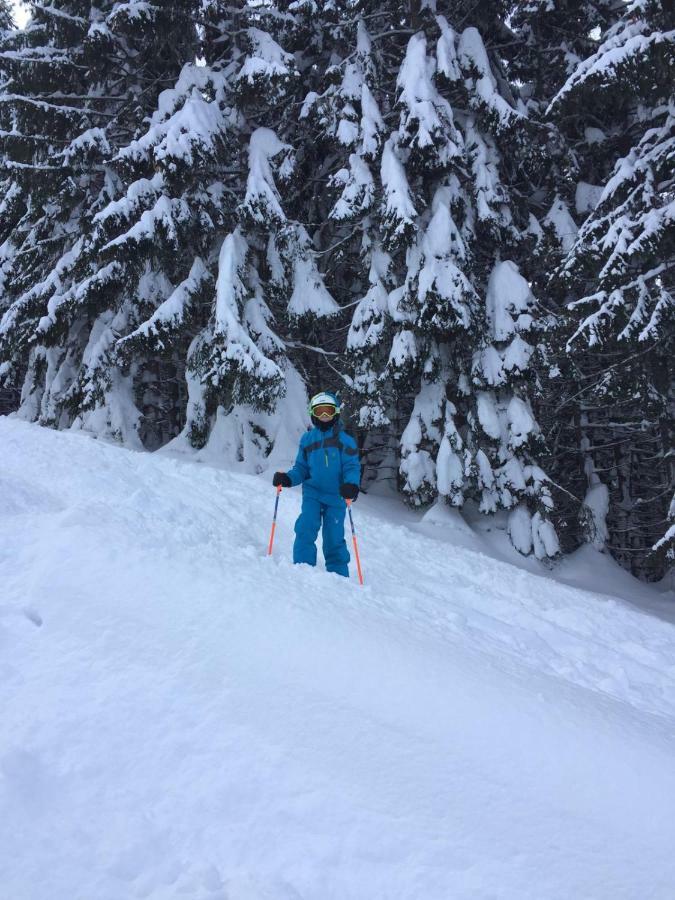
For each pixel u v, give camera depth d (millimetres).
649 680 4148
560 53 13070
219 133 10852
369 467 13711
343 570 5031
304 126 12281
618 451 14438
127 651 2705
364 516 9047
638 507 15156
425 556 7266
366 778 2051
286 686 2492
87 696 2420
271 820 1899
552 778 2113
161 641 2781
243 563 3855
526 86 14195
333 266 12250
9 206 14477
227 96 11648
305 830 1864
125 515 4492
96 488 6191
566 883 1716
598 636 5258
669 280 9773
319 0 12188
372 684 2523
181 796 1984
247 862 1766
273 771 2068
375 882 1707
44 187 12094
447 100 11742
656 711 3320
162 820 1896
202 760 2119
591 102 11281
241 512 6984
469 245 11422
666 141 9117
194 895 1590
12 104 11812
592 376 12383
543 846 1838
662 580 12938
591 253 9492
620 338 8859
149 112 12906
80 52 12133
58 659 2662
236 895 1601
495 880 1712
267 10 11906
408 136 10688
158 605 3080
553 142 11984
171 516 5828
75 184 12125
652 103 10312
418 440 10961
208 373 10633
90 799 1954
